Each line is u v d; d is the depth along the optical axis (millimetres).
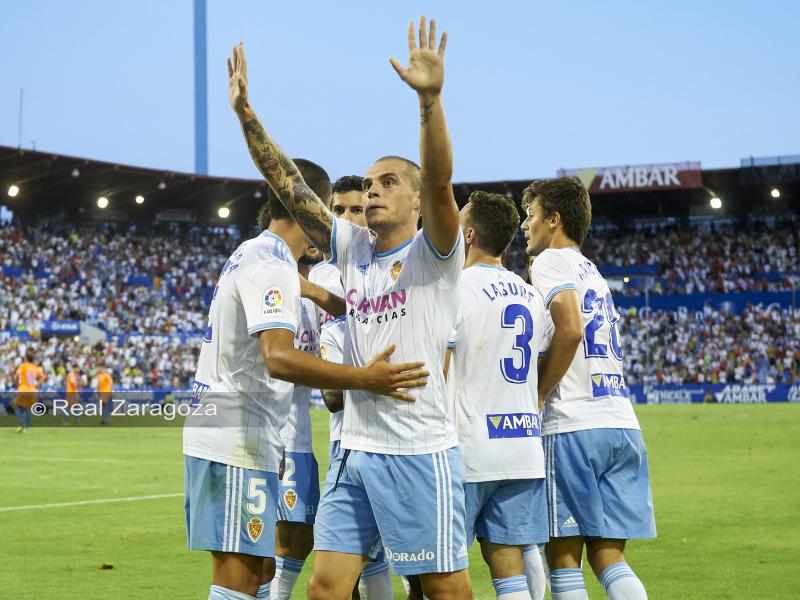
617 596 4605
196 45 56125
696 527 9164
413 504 3857
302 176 4441
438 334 3943
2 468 15648
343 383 3771
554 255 4887
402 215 4020
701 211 51281
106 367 37219
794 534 8750
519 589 4582
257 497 4062
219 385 4094
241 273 4012
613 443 4734
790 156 43875
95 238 46594
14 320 39312
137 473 14852
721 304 47031
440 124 3639
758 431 23391
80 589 6488
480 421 4590
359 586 5270
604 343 4871
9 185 44094
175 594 6336
